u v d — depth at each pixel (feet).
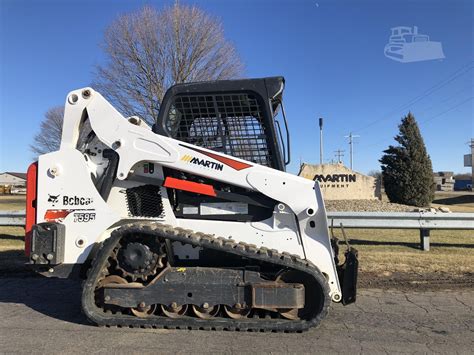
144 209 15.79
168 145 15.30
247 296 14.34
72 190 15.58
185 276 14.57
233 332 14.37
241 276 14.44
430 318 16.03
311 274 14.07
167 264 14.88
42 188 15.65
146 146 15.38
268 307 14.15
